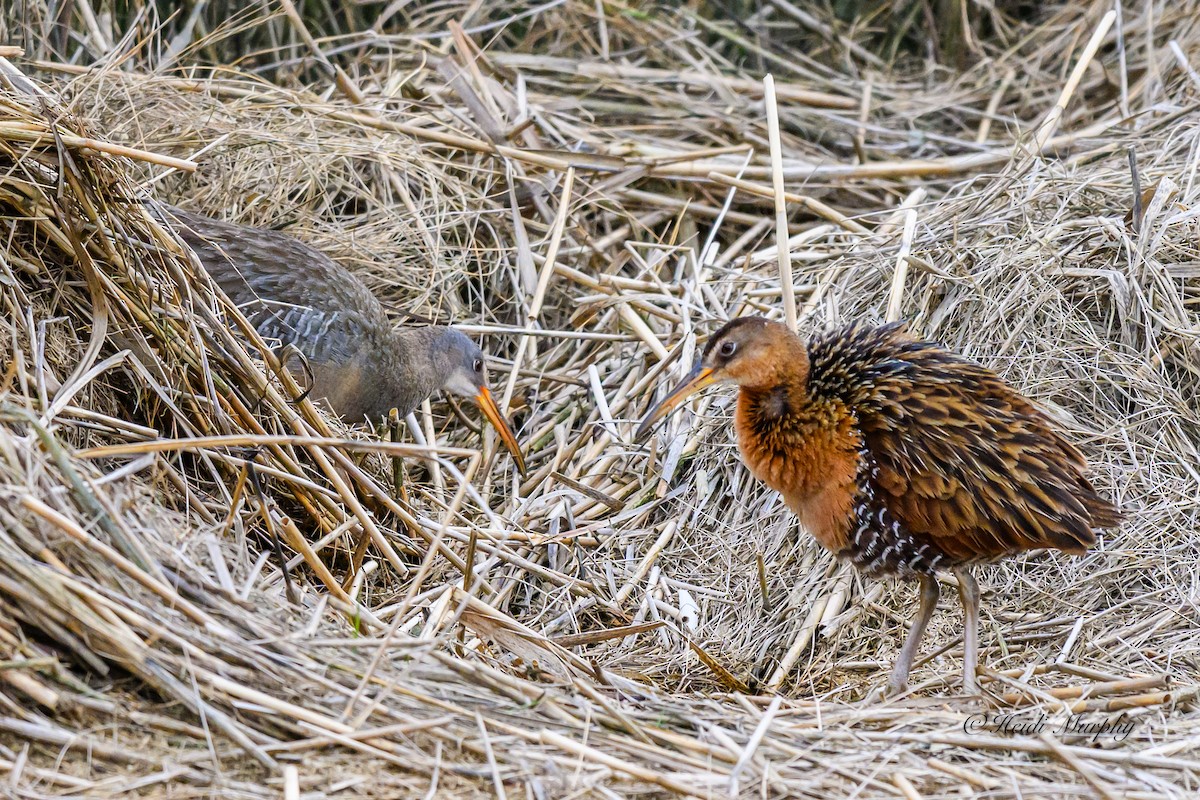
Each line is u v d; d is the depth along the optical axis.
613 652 9.72
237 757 6.55
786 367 8.95
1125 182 12.41
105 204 9.16
